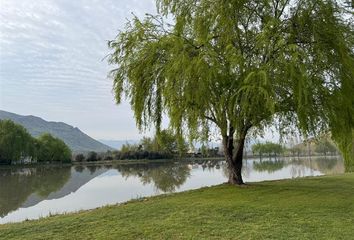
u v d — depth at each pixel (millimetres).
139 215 9508
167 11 14883
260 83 11352
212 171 43031
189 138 14477
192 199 11984
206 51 12500
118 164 80438
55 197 24578
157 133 15039
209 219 8789
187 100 12641
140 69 14070
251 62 12477
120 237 7340
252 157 80188
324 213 9438
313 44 12570
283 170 41625
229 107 12438
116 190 26453
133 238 7250
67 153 88625
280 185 15664
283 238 7023
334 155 88312
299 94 11469
